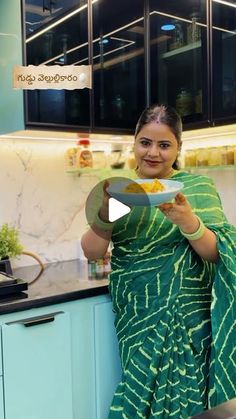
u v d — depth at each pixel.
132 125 2.10
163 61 2.13
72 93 1.87
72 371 1.64
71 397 1.64
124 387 1.50
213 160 2.29
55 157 2.22
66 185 2.27
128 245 1.49
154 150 1.47
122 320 1.52
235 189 2.34
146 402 1.43
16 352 1.50
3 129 1.90
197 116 1.99
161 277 1.44
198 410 1.42
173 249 1.45
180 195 1.29
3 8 1.81
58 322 1.58
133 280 1.47
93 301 1.68
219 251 1.39
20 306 1.50
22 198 2.13
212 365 1.45
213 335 1.43
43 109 1.79
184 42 2.04
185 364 1.43
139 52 2.11
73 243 2.31
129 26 2.07
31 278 1.89
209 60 1.91
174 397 1.42
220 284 1.42
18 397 1.51
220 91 1.88
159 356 1.42
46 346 1.56
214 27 1.89
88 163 2.28
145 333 1.45
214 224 1.45
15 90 1.78
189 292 1.44
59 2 1.83
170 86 2.10
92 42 1.93
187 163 2.43
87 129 1.94
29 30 1.74
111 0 2.00
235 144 2.26
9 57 1.80
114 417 1.51
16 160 2.10
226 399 1.43
